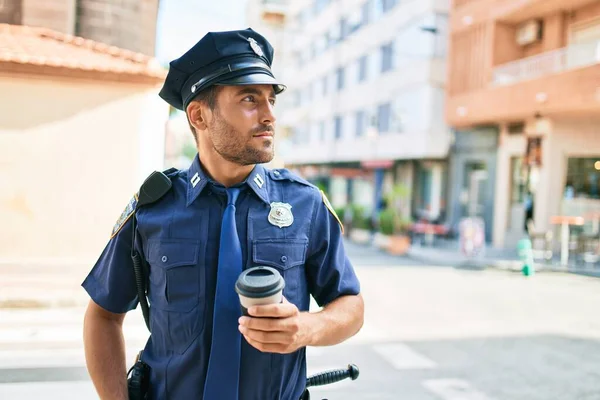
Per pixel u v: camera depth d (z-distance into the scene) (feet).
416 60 57.41
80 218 19.97
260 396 3.80
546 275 33.01
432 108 55.21
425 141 55.26
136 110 20.17
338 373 5.00
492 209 49.14
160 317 3.92
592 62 35.55
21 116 19.33
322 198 4.37
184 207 4.04
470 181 53.31
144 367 4.09
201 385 3.76
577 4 39.40
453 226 54.08
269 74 3.93
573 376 14.47
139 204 4.13
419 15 56.70
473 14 47.50
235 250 3.81
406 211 63.67
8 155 19.35
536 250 40.34
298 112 100.37
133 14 22.68
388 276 31.96
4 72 18.58
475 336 18.31
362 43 72.18
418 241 50.78
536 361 15.69
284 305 3.11
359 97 73.00
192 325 3.79
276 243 3.96
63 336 15.89
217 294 3.70
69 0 20.97
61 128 19.67
